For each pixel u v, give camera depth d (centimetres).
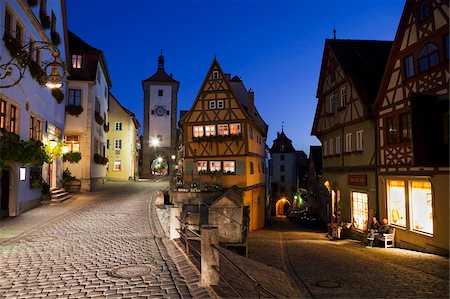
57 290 641
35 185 1750
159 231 1195
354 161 1947
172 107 5253
